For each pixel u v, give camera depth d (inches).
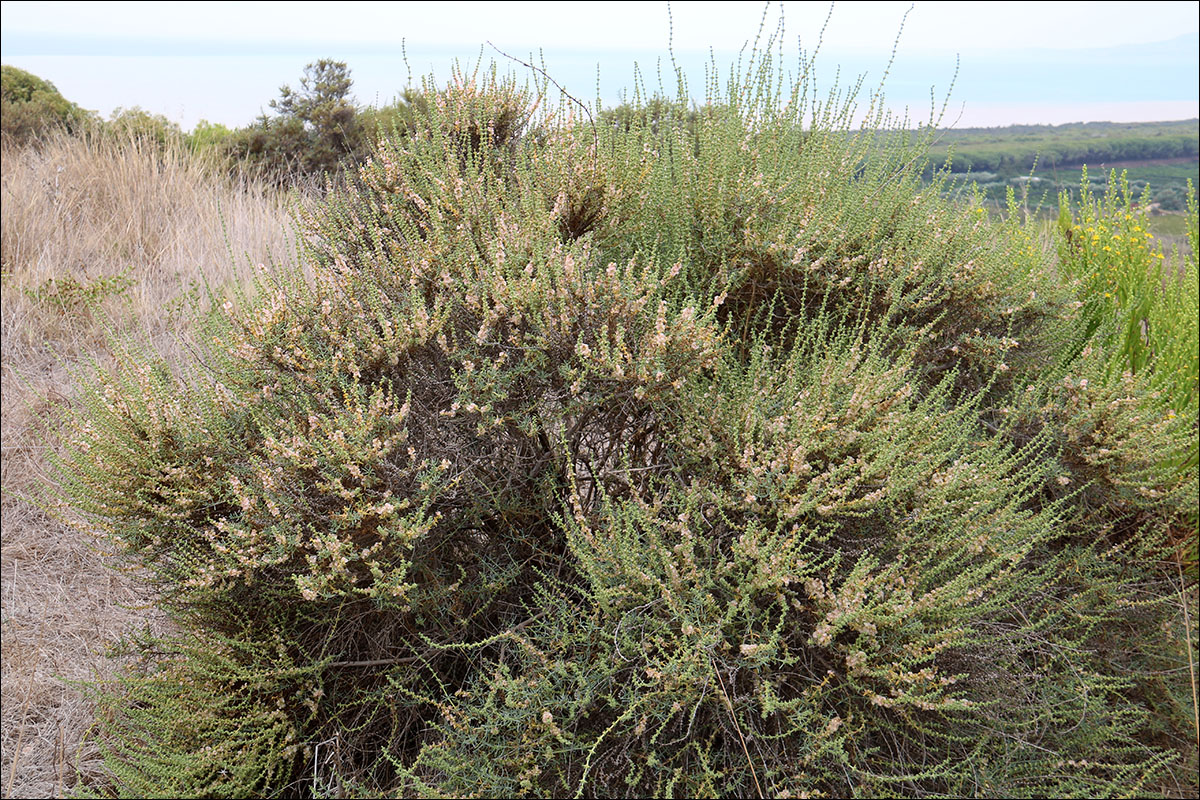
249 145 285.6
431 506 85.3
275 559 76.0
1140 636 99.9
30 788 88.9
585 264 85.6
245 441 85.7
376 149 114.1
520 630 83.8
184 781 73.7
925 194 113.2
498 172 116.4
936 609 73.8
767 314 106.9
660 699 70.4
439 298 84.8
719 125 111.4
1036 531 89.4
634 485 90.4
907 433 84.4
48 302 166.1
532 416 85.1
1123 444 99.7
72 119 311.0
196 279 185.3
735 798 72.3
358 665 85.7
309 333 87.2
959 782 74.1
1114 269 142.1
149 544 84.0
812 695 71.7
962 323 111.2
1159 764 89.5
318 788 78.6
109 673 100.1
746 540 72.7
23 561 119.1
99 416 85.4
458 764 71.9
